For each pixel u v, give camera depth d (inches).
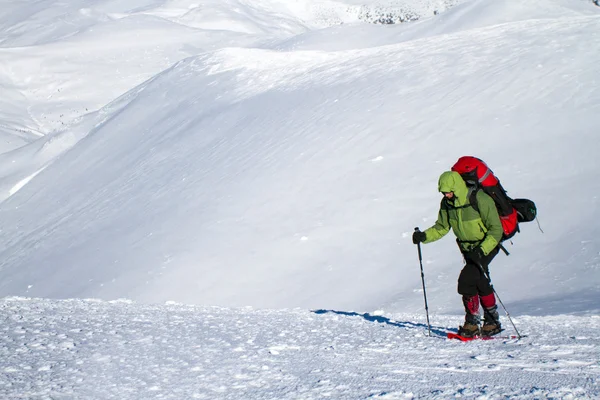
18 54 5949.8
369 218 920.9
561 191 826.2
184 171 1469.0
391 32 3661.4
